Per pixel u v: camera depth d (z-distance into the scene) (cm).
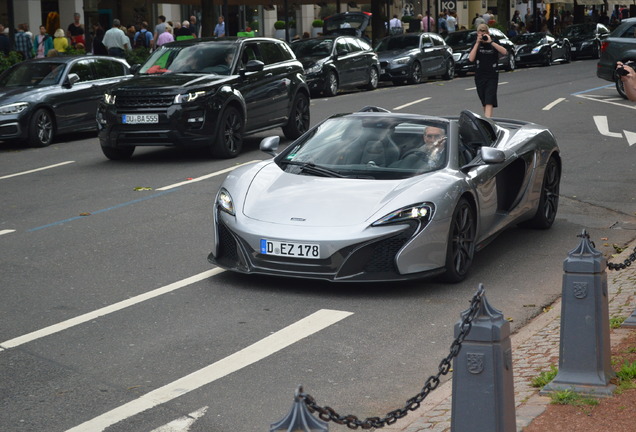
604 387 480
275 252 700
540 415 451
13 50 2298
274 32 4309
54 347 589
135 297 703
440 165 764
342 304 682
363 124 827
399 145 787
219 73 1467
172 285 736
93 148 1619
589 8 6656
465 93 2484
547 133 944
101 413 482
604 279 491
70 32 2748
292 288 724
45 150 1614
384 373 545
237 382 529
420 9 4844
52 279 759
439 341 603
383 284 736
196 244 879
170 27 2941
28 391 514
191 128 1370
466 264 756
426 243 697
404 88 2830
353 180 749
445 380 535
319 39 2702
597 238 912
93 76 1803
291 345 593
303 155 804
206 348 586
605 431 426
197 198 1110
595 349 483
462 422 374
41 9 3000
